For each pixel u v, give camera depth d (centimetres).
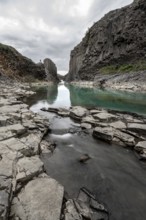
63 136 994
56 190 473
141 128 1003
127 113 1539
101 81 4950
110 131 984
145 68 4156
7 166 529
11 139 754
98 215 432
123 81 3959
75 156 762
